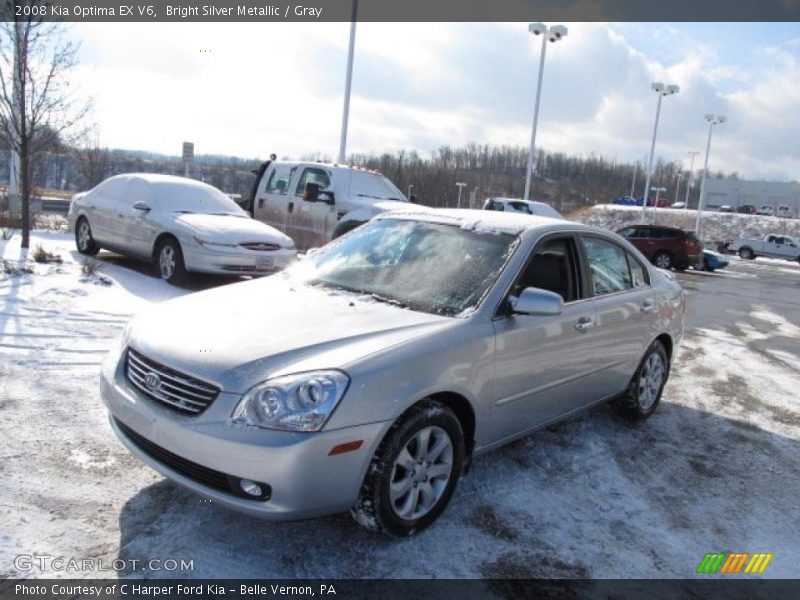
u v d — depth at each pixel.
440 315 3.72
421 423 3.26
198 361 3.13
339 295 4.03
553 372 4.24
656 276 5.77
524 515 3.79
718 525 3.93
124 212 10.00
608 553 3.49
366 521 3.18
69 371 5.29
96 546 3.09
